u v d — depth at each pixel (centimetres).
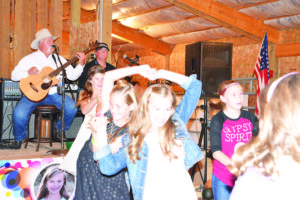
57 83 361
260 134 88
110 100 170
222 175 202
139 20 923
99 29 480
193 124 468
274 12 741
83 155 190
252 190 84
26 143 358
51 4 561
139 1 781
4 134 394
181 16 852
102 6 476
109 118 178
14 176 272
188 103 161
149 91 140
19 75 375
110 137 166
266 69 522
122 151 143
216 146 200
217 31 933
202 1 684
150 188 136
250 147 89
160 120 138
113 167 138
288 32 845
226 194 201
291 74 86
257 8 733
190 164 152
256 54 905
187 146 150
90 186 181
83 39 523
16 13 518
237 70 954
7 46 511
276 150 82
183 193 137
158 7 811
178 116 155
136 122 142
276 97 83
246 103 531
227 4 730
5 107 394
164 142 139
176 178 138
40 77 353
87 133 223
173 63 1150
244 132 203
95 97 228
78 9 585
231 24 748
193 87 158
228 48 461
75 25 572
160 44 1117
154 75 159
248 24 782
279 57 873
